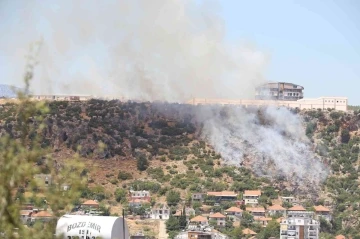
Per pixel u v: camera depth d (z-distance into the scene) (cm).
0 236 5938
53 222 6147
